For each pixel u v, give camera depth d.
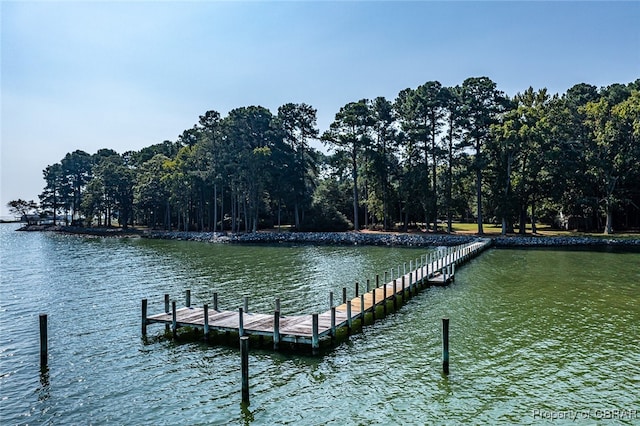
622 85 81.19
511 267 38.56
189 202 85.12
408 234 63.59
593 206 62.38
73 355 18.12
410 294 27.75
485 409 13.28
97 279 36.03
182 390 14.86
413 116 63.69
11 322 23.19
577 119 65.00
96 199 102.62
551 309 23.95
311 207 78.62
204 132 80.75
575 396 13.98
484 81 59.97
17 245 74.12
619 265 39.44
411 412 13.19
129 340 19.89
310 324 19.72
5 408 13.79
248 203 78.62
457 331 20.45
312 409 13.48
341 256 48.97
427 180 64.56
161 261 46.78
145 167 99.12
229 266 42.12
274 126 78.75
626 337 19.25
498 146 59.03
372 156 67.62
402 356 17.50
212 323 19.95
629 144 57.66
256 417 13.07
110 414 13.38
